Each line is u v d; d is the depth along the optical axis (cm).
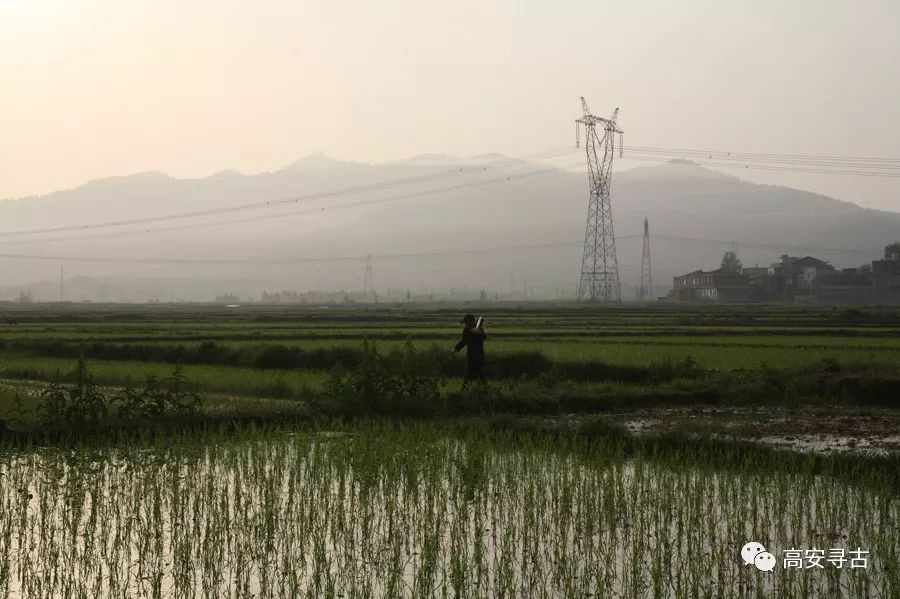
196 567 887
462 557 898
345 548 935
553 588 827
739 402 2138
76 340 3862
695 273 19000
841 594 806
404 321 7075
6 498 1138
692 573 852
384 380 1858
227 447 1453
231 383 2328
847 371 2462
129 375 2617
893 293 15662
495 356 2705
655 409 2034
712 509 1055
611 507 1049
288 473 1265
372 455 1324
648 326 5553
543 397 1991
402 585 838
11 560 909
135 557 919
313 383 2312
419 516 1045
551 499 1116
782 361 2747
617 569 876
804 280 17525
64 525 1024
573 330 4919
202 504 1102
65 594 818
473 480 1201
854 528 995
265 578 856
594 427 1563
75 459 1371
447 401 1912
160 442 1497
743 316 7600
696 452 1409
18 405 1625
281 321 7156
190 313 10631
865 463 1297
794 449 1465
